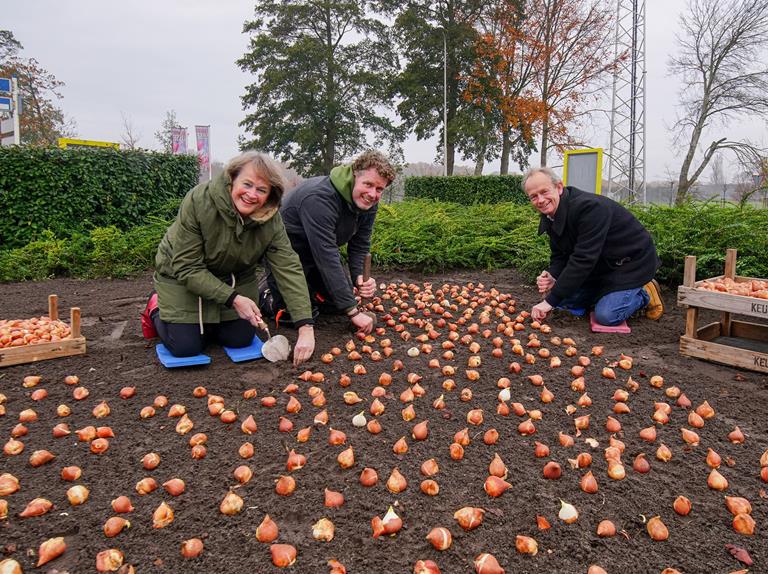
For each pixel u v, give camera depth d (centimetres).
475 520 195
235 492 217
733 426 276
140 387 323
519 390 323
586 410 295
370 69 3528
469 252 802
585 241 425
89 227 990
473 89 3038
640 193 2822
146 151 1097
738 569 177
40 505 204
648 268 440
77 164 973
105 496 216
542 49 2872
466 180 1939
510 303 547
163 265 352
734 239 582
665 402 305
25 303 601
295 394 314
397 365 352
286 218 428
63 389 322
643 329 452
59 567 178
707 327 405
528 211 1051
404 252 795
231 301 342
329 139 3456
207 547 186
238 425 276
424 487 216
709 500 213
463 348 402
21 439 262
